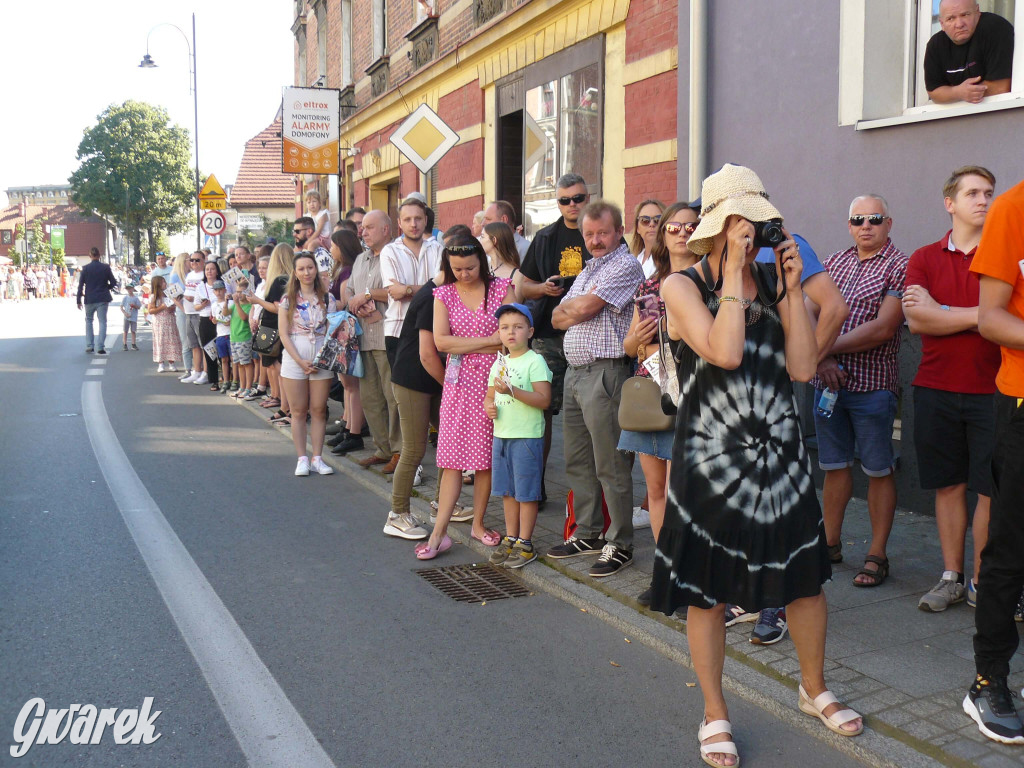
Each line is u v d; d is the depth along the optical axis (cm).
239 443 920
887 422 479
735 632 420
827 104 668
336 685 380
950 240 444
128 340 2189
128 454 851
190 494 704
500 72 1243
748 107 741
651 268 583
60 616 449
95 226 10744
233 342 1177
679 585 318
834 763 321
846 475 503
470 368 552
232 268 1263
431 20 1481
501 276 649
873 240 482
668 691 378
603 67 972
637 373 469
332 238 909
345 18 2192
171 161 7525
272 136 4450
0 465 795
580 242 630
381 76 1877
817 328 400
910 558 522
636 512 611
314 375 773
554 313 521
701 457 315
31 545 564
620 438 479
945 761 311
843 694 356
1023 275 319
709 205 309
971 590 444
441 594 494
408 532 595
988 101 562
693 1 773
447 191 1474
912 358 603
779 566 312
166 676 385
